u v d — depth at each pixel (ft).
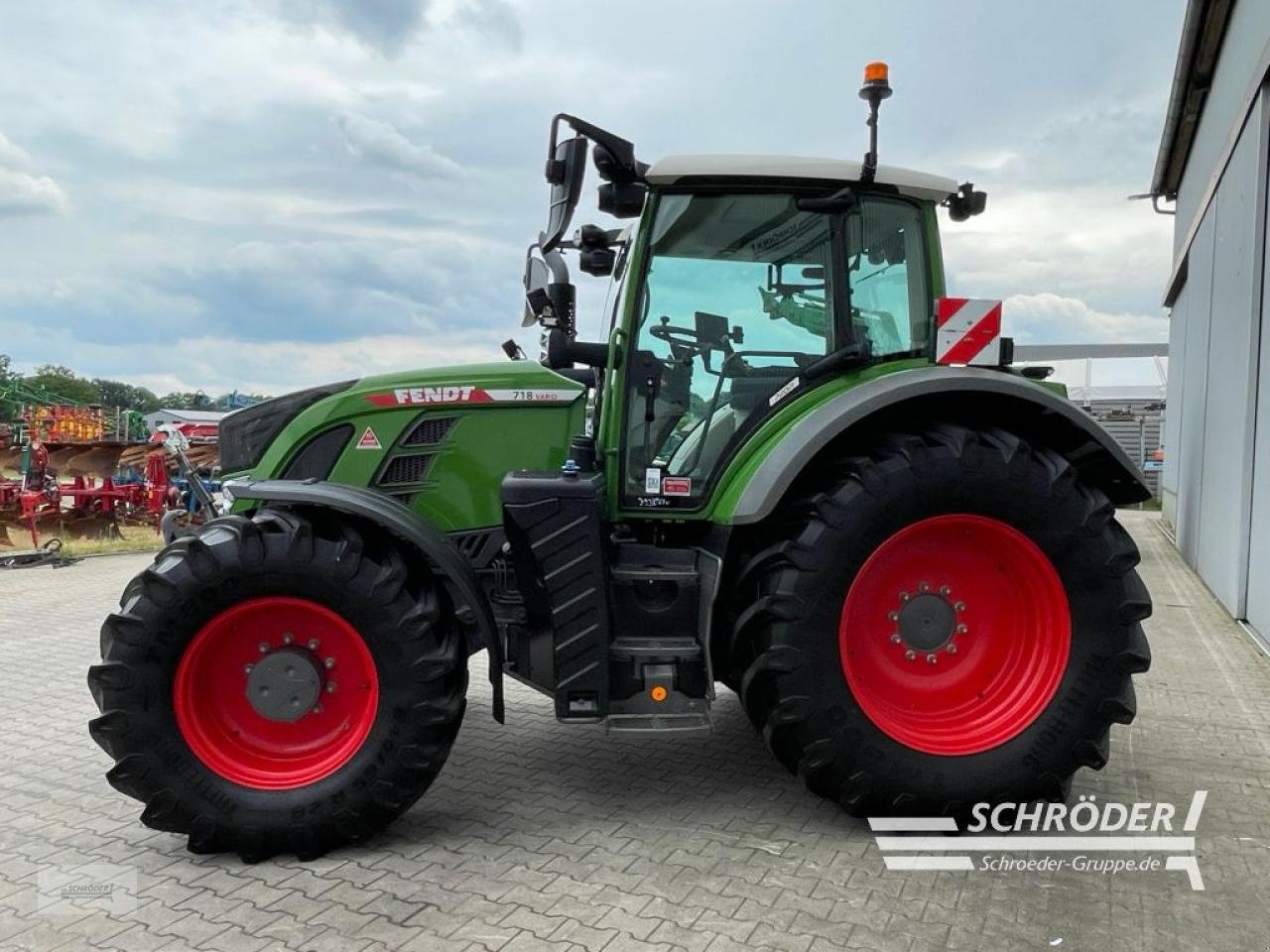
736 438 11.51
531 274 12.49
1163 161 38.60
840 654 10.21
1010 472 10.39
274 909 8.82
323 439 11.91
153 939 8.32
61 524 38.88
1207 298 28.27
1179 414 37.78
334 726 10.37
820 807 11.22
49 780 12.49
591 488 10.51
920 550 10.78
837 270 11.60
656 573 11.03
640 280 11.51
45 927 8.54
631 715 10.54
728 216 11.55
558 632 10.39
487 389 12.12
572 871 9.54
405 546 10.72
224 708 10.25
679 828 10.61
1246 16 23.35
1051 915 8.63
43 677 17.99
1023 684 10.78
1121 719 10.61
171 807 9.68
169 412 78.07
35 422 57.21
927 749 10.37
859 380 11.58
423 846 10.18
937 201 12.09
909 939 8.20
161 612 9.67
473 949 8.06
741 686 10.71
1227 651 19.06
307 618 10.26
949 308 11.14
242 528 9.93
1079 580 10.53
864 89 11.03
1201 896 8.99
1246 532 21.56
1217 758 12.80
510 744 13.64
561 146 10.94
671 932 8.31
